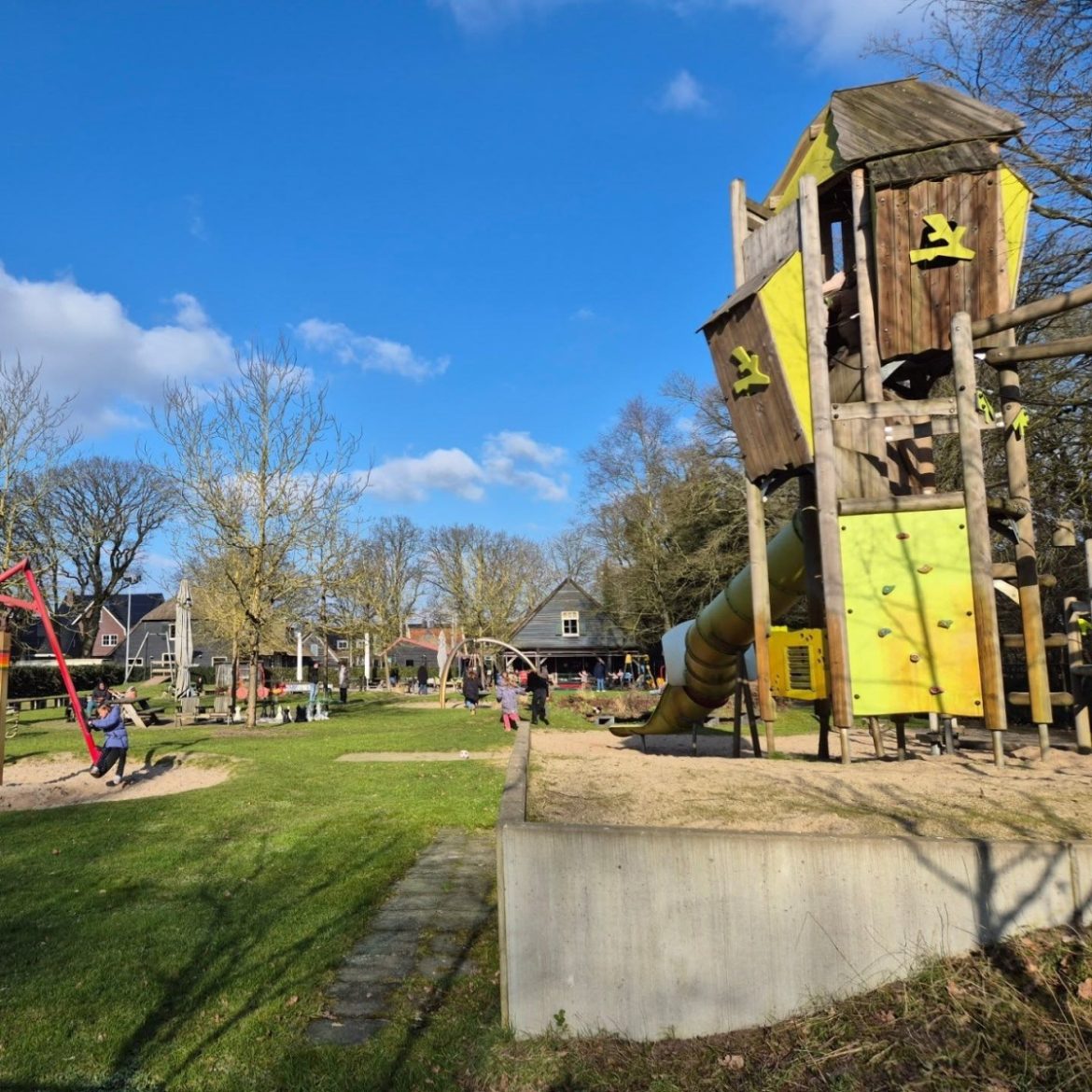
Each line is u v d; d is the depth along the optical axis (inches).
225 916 235.9
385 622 2223.2
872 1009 143.7
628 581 1774.1
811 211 274.5
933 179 271.6
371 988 188.2
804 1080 133.5
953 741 322.3
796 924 151.2
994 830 165.5
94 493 2156.7
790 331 269.3
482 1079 147.1
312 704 1000.9
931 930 148.7
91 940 216.8
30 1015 174.1
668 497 1556.3
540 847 158.4
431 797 399.9
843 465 284.5
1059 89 382.9
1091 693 310.7
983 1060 128.7
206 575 1162.0
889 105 292.2
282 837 327.3
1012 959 143.9
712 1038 150.3
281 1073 151.0
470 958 205.9
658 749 516.4
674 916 154.3
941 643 253.6
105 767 498.3
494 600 2393.0
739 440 293.6
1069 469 478.0
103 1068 154.3
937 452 627.5
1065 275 460.1
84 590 2161.7
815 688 286.4
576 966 156.4
